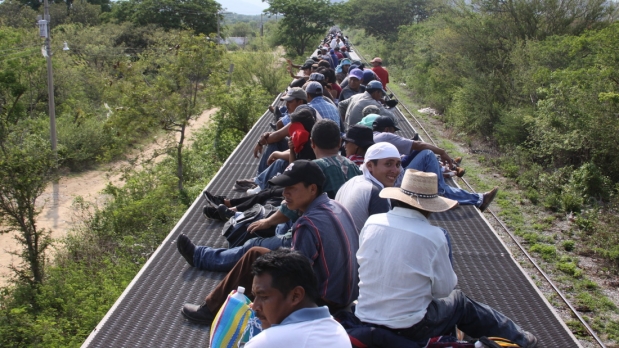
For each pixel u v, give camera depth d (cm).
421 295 346
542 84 1886
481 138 2078
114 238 1392
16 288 1323
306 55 5053
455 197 661
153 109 1994
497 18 2412
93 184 2377
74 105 3172
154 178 1816
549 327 419
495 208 1391
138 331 407
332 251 378
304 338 257
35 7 6294
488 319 381
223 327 351
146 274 485
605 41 1630
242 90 2333
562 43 1944
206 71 2031
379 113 698
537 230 1262
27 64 2917
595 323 870
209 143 2291
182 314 424
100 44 4703
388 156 453
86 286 1122
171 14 5762
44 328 976
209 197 630
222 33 6012
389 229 352
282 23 5712
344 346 261
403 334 348
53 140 2364
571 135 1572
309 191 391
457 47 2517
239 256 480
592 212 1311
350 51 2588
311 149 573
